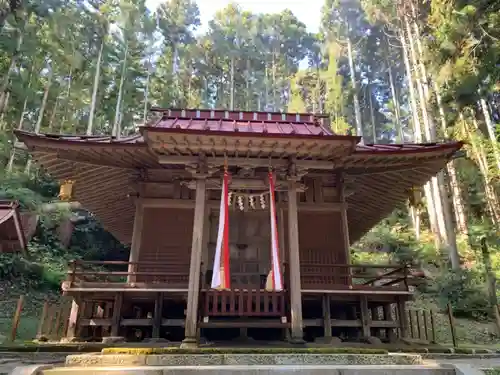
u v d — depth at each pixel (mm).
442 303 16391
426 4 23453
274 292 7715
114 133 30500
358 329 9320
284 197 10039
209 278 9312
